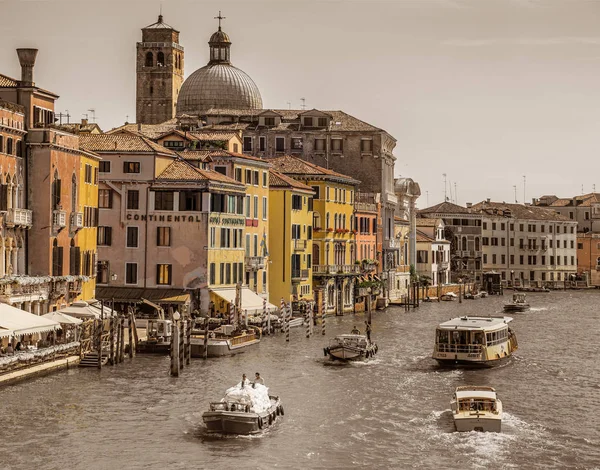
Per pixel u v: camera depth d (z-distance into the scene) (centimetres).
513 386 6869
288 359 7788
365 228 13438
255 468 4812
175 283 9338
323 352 8194
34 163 7575
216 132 11712
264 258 10569
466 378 7119
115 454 4975
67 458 4894
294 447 5156
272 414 5581
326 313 11912
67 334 7075
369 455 5047
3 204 7200
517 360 8131
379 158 14075
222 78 15288
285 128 14062
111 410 5772
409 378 7069
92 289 8506
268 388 6191
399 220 15500
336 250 12281
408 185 16575
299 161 12181
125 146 9394
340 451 5106
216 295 9362
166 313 9188
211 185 9338
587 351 8819
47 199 7575
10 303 7006
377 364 7688
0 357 6131
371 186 14162
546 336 10150
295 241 11112
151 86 17088
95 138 9538
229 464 4862
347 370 7344
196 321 8806
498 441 5319
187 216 9319
